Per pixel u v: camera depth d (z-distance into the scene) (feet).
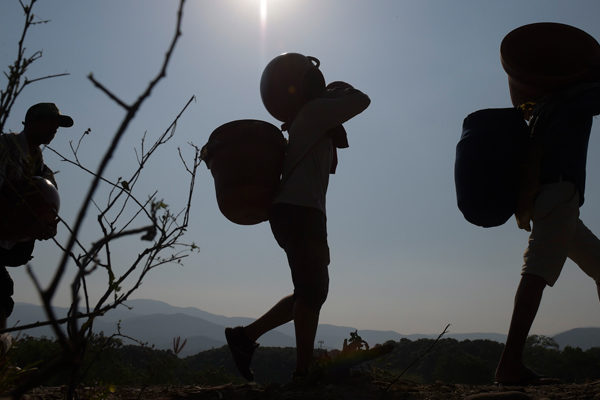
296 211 11.03
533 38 14.05
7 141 9.71
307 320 10.57
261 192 11.60
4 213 9.25
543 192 11.74
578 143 11.91
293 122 12.13
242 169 11.51
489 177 11.98
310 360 10.61
